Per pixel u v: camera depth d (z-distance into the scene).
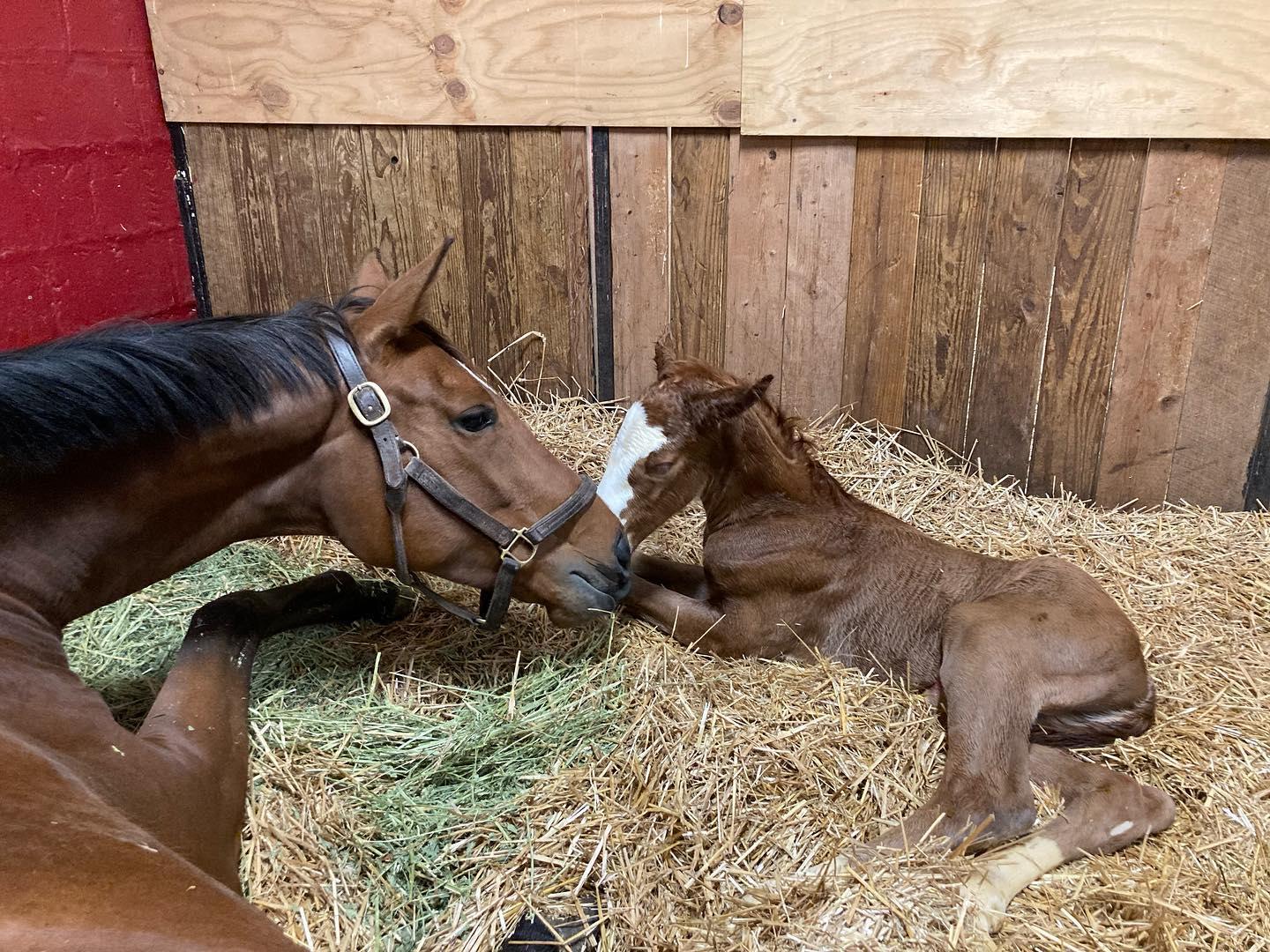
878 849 1.50
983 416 2.88
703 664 1.99
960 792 1.58
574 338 3.22
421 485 1.51
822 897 1.41
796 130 2.70
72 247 2.95
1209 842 1.58
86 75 2.90
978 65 2.49
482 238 3.16
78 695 1.27
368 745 1.66
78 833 0.90
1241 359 2.57
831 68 2.61
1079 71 2.42
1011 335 2.76
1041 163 2.56
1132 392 2.70
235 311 3.51
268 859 1.41
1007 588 1.90
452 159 3.08
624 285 3.09
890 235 2.78
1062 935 1.40
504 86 2.90
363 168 3.16
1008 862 1.51
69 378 1.23
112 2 2.96
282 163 3.22
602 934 1.36
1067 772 1.69
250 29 3.02
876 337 2.91
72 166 2.90
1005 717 1.63
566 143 2.95
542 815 1.55
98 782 1.11
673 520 2.70
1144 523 2.70
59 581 1.32
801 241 2.87
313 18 2.95
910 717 1.84
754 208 2.87
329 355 1.43
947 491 2.84
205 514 1.45
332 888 1.39
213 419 1.35
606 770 1.63
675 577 2.34
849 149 2.71
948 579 1.98
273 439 1.42
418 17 2.87
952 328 2.81
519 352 3.30
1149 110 2.39
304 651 1.92
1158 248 2.54
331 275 3.35
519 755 1.67
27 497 1.27
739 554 2.04
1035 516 2.72
